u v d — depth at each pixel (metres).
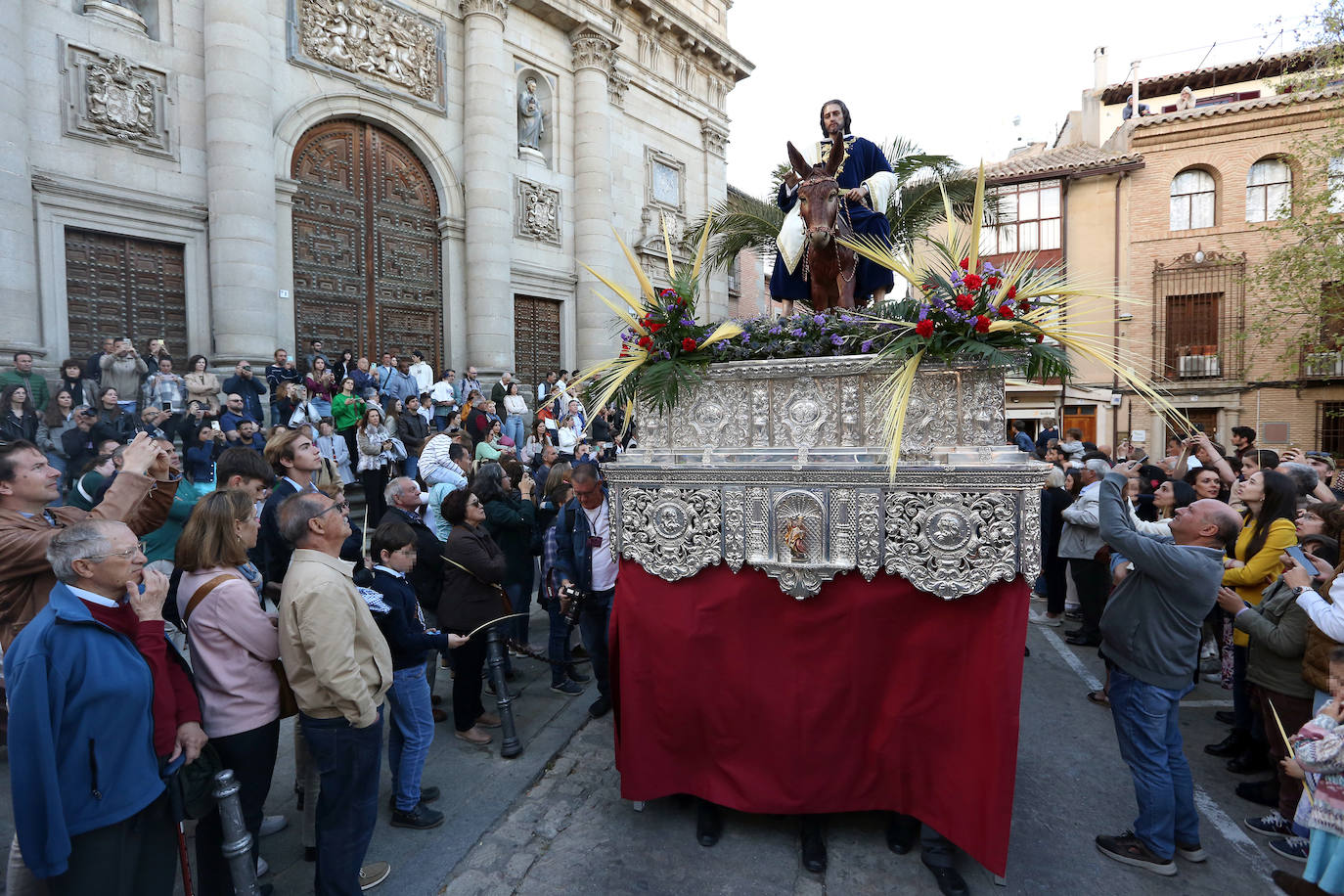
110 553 2.10
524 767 3.83
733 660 3.15
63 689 1.98
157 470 3.00
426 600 4.24
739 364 3.16
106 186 9.21
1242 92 19.50
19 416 7.07
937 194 7.93
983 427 2.86
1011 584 2.74
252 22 10.21
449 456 6.32
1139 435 16.25
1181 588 2.86
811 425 3.09
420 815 3.25
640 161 17.38
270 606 4.40
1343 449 14.90
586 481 4.47
